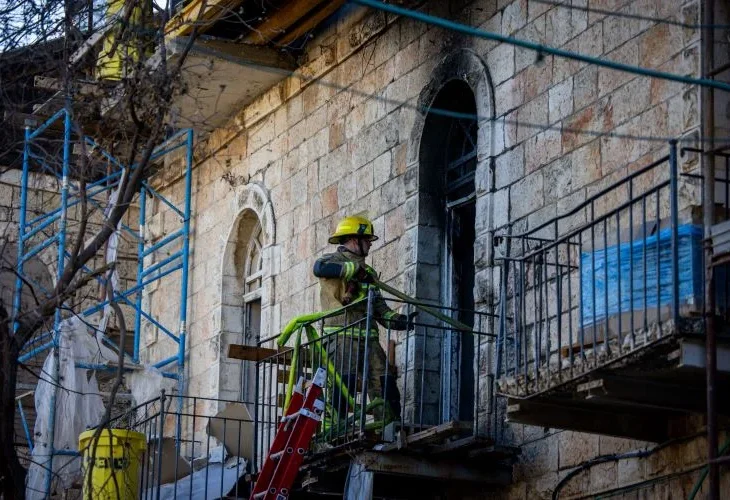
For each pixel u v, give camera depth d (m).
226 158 18.70
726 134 11.44
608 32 12.74
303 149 17.09
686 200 11.40
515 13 13.95
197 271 19.02
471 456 12.91
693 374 10.48
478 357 13.14
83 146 12.77
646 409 11.48
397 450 12.84
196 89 17.52
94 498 14.25
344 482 13.99
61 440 17.23
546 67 13.45
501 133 13.86
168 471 16.44
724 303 10.20
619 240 10.65
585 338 11.05
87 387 17.58
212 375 18.12
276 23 16.47
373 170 15.72
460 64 14.59
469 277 14.59
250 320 18.23
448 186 14.88
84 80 15.03
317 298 16.31
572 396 11.17
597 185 12.58
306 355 14.18
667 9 12.08
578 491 12.34
